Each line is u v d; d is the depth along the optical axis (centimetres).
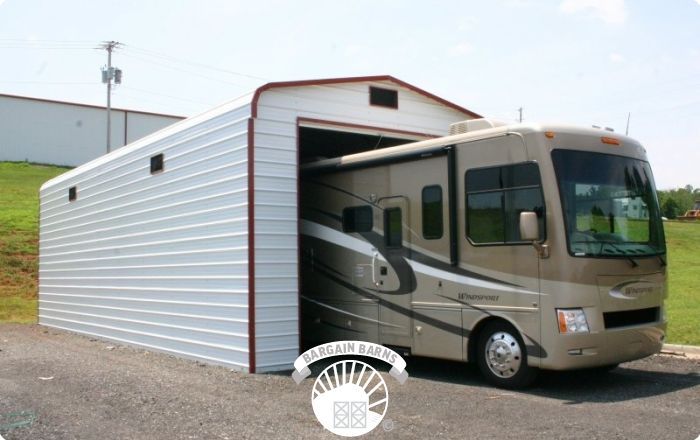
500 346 834
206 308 1105
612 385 844
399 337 956
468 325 864
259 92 1006
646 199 876
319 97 1074
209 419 697
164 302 1244
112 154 1485
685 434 617
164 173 1252
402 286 952
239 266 1015
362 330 1018
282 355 1006
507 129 835
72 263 1711
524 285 806
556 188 791
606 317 799
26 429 680
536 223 776
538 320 790
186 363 1105
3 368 1042
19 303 2292
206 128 1115
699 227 3597
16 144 4944
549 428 640
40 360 1130
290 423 676
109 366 1066
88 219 1614
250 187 993
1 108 4925
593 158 833
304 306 1131
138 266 1351
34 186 4256
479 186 859
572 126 836
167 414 724
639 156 891
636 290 826
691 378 885
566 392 804
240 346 1009
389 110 1160
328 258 1082
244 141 1009
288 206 1029
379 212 991
